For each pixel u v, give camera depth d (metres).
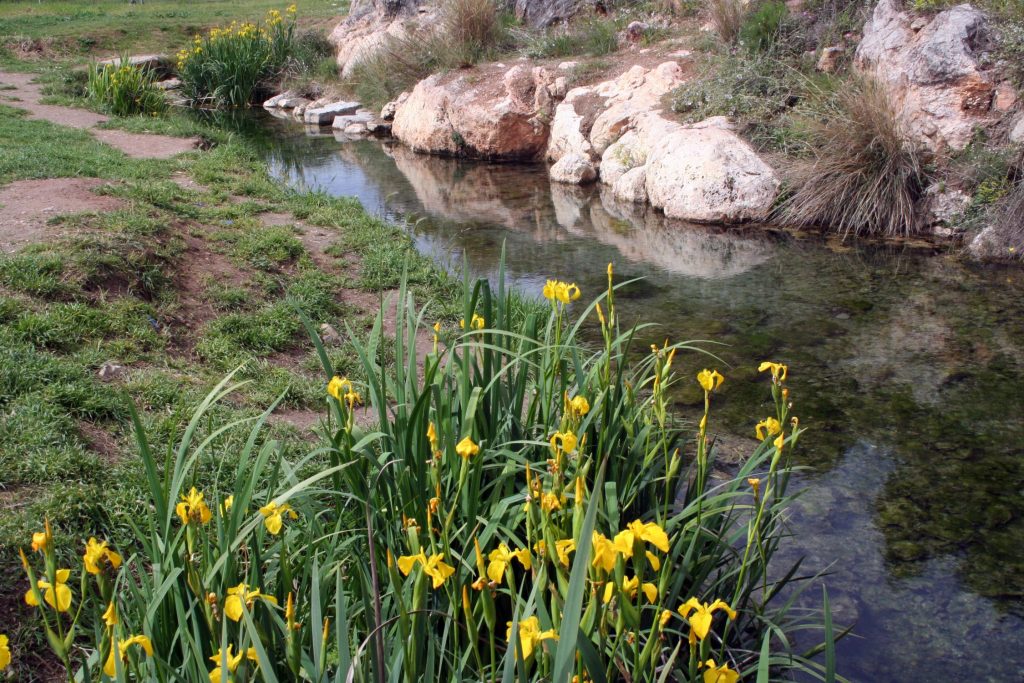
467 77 15.20
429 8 20.45
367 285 7.05
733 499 4.23
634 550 1.70
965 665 3.32
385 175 13.20
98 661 2.28
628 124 12.53
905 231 9.53
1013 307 7.24
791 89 11.44
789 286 7.92
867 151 9.73
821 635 3.44
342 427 2.84
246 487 2.42
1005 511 4.33
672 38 14.72
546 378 3.36
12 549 3.27
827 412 5.43
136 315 5.57
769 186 10.23
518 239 9.65
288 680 2.25
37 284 5.43
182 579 2.29
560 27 16.86
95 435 4.17
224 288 6.49
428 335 6.25
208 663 2.20
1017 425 5.24
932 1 10.47
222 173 10.02
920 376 5.94
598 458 3.02
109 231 6.56
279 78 20.64
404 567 1.86
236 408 4.75
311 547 2.59
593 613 1.87
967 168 9.27
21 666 2.93
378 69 17.91
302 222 8.61
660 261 8.80
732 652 3.02
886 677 3.24
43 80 16.72
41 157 9.16
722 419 5.33
